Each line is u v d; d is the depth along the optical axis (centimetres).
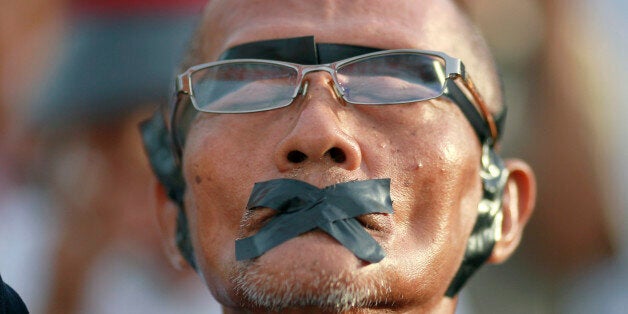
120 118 773
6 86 834
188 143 448
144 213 740
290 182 399
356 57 434
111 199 747
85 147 773
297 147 402
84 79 787
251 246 393
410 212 420
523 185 535
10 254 743
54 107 793
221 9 478
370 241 391
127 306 712
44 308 723
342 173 402
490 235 473
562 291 754
